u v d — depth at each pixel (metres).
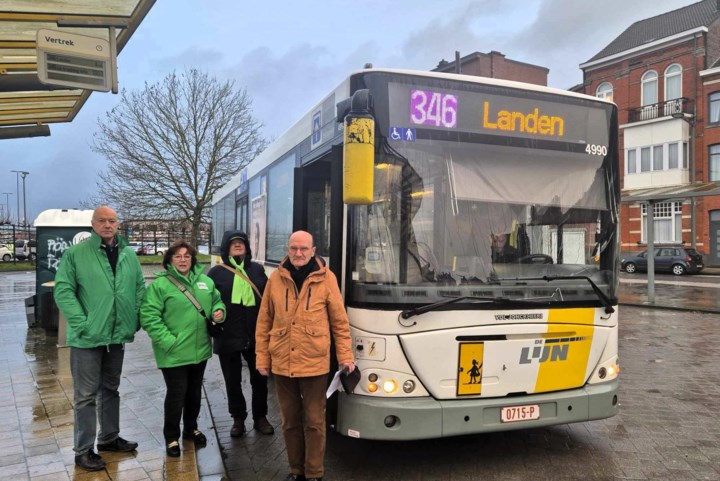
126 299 4.07
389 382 3.77
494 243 4.06
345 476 4.14
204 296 4.41
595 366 4.29
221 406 5.95
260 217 7.57
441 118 4.06
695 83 29.73
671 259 26.12
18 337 9.24
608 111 4.59
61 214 9.84
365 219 3.90
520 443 4.82
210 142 28.72
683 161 29.81
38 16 4.97
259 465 4.36
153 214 28.44
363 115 3.47
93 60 5.11
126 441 4.33
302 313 3.69
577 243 4.34
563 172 4.36
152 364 7.39
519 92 4.29
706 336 10.30
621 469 4.26
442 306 3.83
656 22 33.66
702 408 5.85
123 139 27.31
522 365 4.01
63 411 5.20
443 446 4.75
